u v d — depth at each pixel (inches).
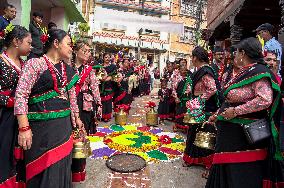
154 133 258.7
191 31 1269.7
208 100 163.8
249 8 302.2
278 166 102.3
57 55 104.4
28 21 263.6
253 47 102.3
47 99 99.5
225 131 108.3
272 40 167.2
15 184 108.4
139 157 185.9
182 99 257.9
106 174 157.5
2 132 108.7
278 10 307.9
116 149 199.5
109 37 1163.3
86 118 179.3
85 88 177.0
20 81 95.1
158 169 169.9
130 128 273.4
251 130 98.8
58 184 98.8
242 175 103.8
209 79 159.2
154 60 1248.2
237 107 101.0
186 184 152.0
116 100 333.1
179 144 225.6
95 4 1122.0
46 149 98.3
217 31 476.1
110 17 662.5
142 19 679.1
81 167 130.0
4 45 114.7
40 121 98.7
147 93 695.7
